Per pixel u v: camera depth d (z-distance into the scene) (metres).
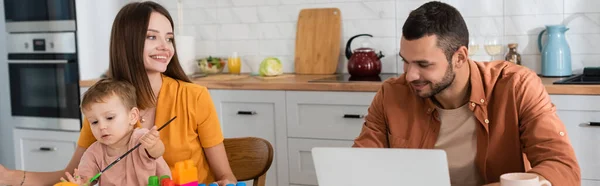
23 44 4.52
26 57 4.52
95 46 4.45
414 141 2.18
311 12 4.34
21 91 4.58
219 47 4.66
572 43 3.77
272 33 4.48
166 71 2.38
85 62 4.39
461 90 2.07
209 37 4.68
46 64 4.46
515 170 2.10
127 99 2.04
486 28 3.94
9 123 4.74
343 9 4.27
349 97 3.67
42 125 4.54
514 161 2.09
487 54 3.96
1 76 4.71
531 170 1.80
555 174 1.78
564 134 1.94
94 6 4.43
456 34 1.91
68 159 4.49
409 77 1.94
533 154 1.97
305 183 3.87
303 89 3.78
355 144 2.27
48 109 4.50
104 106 1.97
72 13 4.33
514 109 2.04
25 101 4.58
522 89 2.03
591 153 3.25
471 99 2.05
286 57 4.46
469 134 2.12
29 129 4.60
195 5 4.68
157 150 1.93
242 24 4.56
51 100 4.48
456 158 2.15
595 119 3.22
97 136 1.99
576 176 1.83
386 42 4.17
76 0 4.32
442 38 1.88
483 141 2.09
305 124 3.81
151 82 2.31
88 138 2.30
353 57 4.04
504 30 3.90
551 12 3.79
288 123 3.85
